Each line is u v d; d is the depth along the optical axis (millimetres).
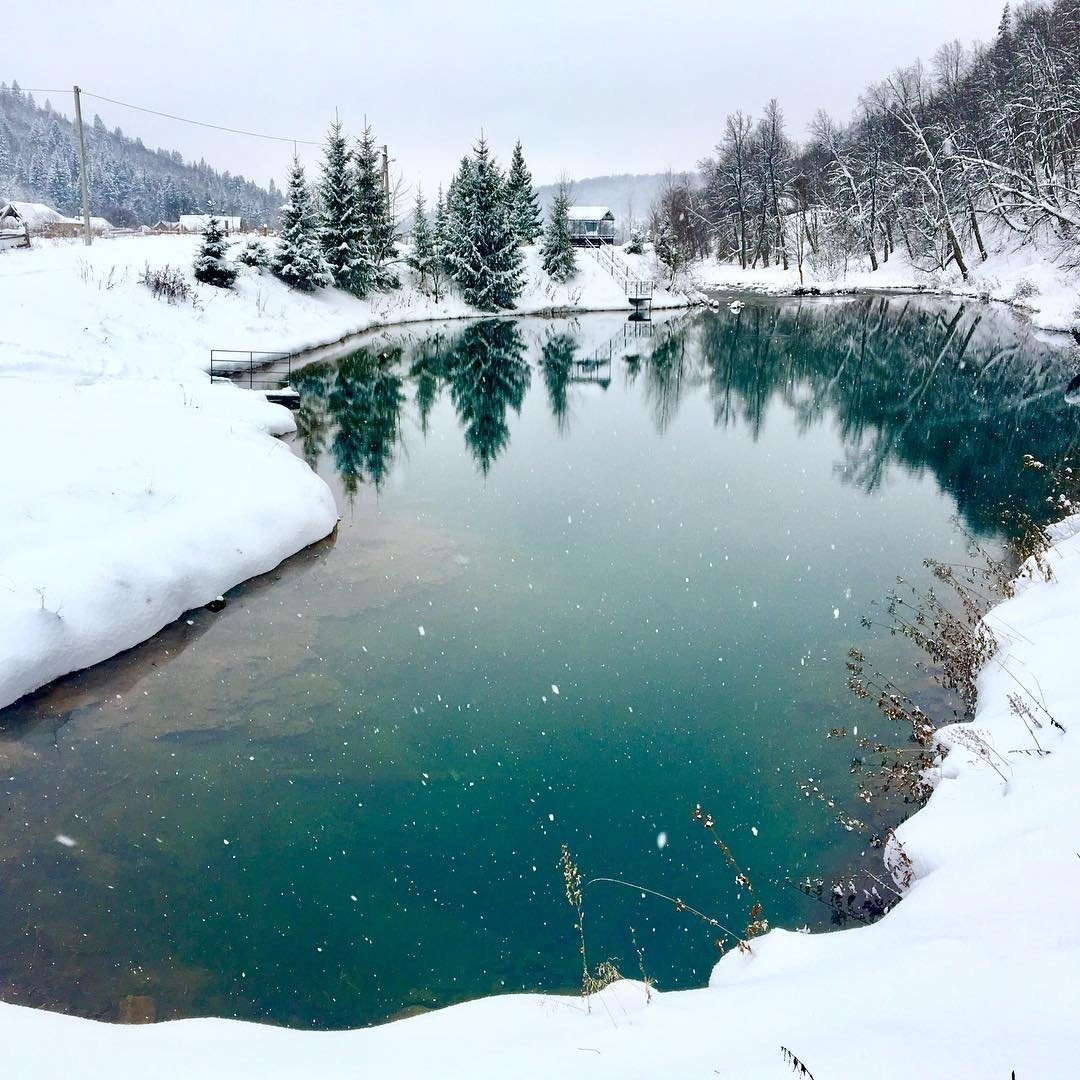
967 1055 1807
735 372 27266
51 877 5055
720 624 8531
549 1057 2504
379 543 10891
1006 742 4988
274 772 6141
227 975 4383
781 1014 2438
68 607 7566
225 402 15594
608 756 6336
